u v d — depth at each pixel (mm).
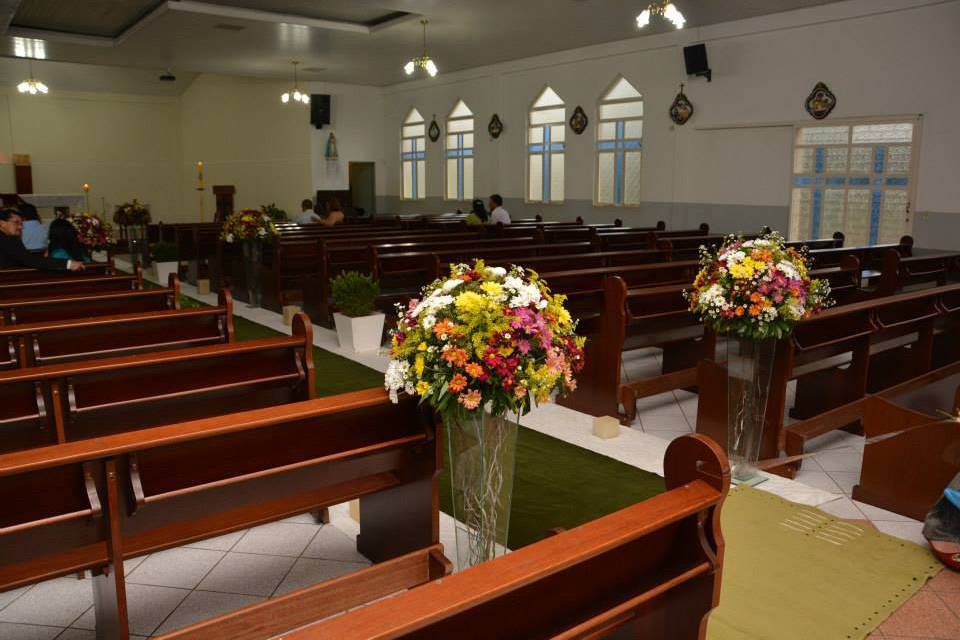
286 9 11633
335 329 7926
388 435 2748
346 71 16938
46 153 20484
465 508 2619
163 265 11781
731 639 2602
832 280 6066
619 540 1693
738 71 11766
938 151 9742
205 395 3289
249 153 20250
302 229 11273
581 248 8602
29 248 7871
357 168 20438
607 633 1854
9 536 2059
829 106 10695
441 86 17453
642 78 13203
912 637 2633
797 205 11469
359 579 2559
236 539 3428
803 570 3066
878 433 3727
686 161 12734
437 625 1542
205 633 2256
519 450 4457
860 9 10211
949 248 9797
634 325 5117
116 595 2232
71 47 13812
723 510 3623
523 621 1697
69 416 3008
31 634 2709
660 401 5578
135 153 21891
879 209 10539
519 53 14773
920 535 3430
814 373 4582
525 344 2279
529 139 15609
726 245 4035
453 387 2244
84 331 3975
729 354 4059
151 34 12734
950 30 9430
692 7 10875
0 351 3758
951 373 4871
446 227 12250
